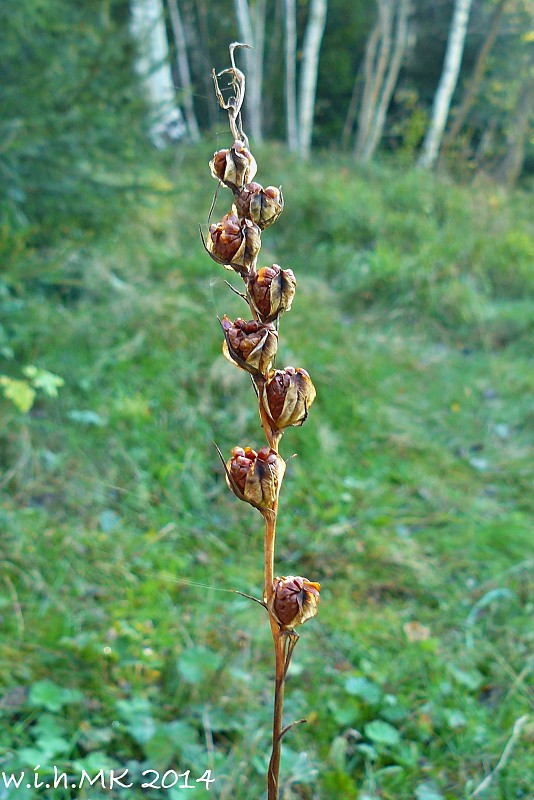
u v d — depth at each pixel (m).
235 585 3.05
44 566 2.96
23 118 4.73
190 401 4.32
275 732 1.00
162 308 4.96
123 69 5.38
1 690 2.31
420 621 2.96
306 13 18.97
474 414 4.88
